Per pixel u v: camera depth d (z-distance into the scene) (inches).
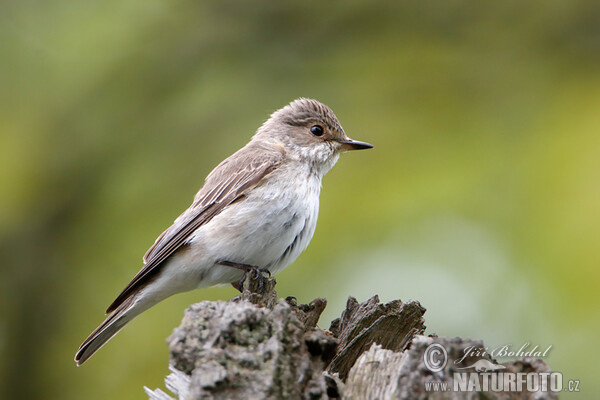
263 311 205.0
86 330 493.0
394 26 573.3
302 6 575.2
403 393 191.3
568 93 563.8
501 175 538.6
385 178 541.3
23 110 563.8
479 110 568.4
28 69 574.2
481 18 568.1
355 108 567.2
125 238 522.3
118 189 546.9
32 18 575.2
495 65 579.2
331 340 206.4
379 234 514.3
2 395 482.0
